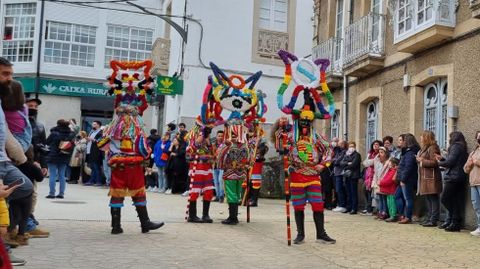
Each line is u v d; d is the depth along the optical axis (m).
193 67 17.70
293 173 7.38
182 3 18.70
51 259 5.54
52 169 11.82
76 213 9.27
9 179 5.13
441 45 10.73
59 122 11.98
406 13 11.33
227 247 6.72
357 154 12.05
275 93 18.45
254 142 9.07
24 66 24.91
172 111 19.23
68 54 25.27
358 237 8.04
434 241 7.85
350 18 15.13
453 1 10.30
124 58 26.00
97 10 25.62
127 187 7.39
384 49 12.79
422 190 9.65
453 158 9.01
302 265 5.80
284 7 19.14
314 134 7.51
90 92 25.17
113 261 5.59
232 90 8.99
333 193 13.06
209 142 9.13
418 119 11.51
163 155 12.62
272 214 10.76
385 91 12.80
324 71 7.71
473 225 9.27
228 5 18.22
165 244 6.72
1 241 3.11
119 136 7.32
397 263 6.08
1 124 4.59
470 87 9.82
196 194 9.01
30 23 25.08
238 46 18.23
